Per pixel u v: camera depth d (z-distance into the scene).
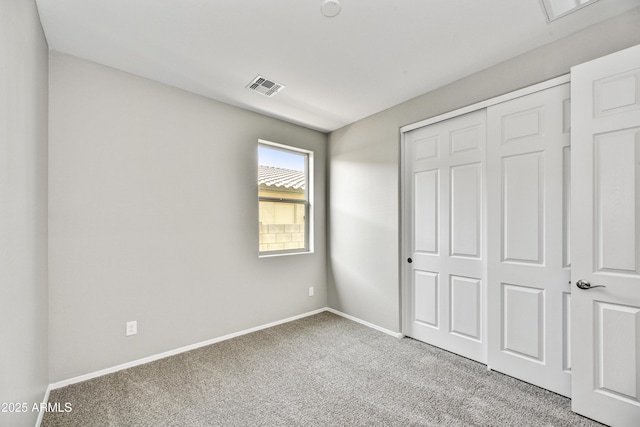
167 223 2.52
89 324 2.14
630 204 1.57
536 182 2.02
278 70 2.33
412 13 1.69
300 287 3.56
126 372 2.24
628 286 1.57
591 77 1.70
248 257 3.08
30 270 1.50
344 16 1.72
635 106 1.56
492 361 2.25
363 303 3.32
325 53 2.10
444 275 2.63
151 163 2.44
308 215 3.77
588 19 1.73
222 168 2.88
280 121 3.38
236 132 3.00
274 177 3.46
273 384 2.09
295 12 1.68
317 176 3.76
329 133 3.84
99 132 2.19
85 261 2.12
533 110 2.04
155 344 2.45
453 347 2.57
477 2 1.60
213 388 2.04
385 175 3.08
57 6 1.62
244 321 3.04
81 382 2.09
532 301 2.04
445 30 1.84
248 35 1.89
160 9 1.65
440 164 2.66
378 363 2.39
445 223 2.62
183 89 2.63
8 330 1.17
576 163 1.75
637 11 1.64
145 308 2.40
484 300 2.37
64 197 2.04
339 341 2.84
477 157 2.40
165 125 2.52
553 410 1.77
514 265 2.12
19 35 1.31
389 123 3.05
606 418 1.63
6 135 1.15
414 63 2.23
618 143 1.61
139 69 2.30
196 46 2.01
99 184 2.18
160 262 2.48
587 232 1.70
